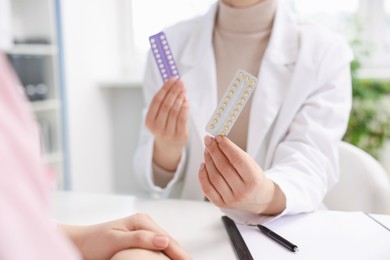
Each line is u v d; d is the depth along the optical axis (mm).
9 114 195
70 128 2012
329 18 2098
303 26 1027
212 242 586
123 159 2447
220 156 599
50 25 1823
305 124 871
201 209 735
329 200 994
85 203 779
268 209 664
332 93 921
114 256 490
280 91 937
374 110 1928
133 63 2492
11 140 187
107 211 733
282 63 950
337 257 520
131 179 2447
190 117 964
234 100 582
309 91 919
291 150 833
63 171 1940
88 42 2164
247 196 605
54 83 1877
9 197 174
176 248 506
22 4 1815
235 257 536
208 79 974
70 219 693
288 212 670
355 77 1879
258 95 931
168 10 2320
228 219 662
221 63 1019
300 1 2104
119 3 2465
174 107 800
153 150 930
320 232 608
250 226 640
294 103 914
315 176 767
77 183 2078
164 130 827
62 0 1894
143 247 501
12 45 1669
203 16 1099
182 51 1056
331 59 945
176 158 918
